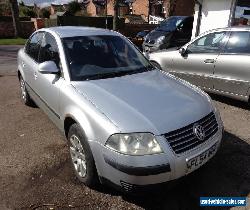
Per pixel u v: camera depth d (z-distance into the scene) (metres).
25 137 4.64
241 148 4.26
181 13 29.11
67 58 3.85
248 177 3.57
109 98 3.18
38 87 4.54
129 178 2.73
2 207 3.08
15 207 3.07
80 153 3.29
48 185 3.41
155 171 2.68
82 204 3.10
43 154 4.10
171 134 2.79
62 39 4.10
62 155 4.06
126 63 4.14
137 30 25.09
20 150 4.22
